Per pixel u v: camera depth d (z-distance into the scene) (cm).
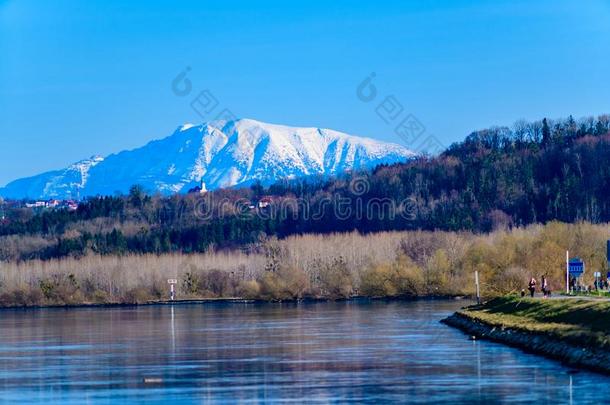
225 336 12838
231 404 7031
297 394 7375
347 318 16238
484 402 6856
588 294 14250
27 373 9044
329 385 7800
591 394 7012
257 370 8850
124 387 7981
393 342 11225
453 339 11450
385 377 8175
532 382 7606
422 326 13775
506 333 10769
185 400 7256
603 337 8462
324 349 10625
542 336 9688
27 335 13975
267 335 12825
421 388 7519
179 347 11325
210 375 8581
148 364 9550
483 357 9300
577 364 8350
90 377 8656
